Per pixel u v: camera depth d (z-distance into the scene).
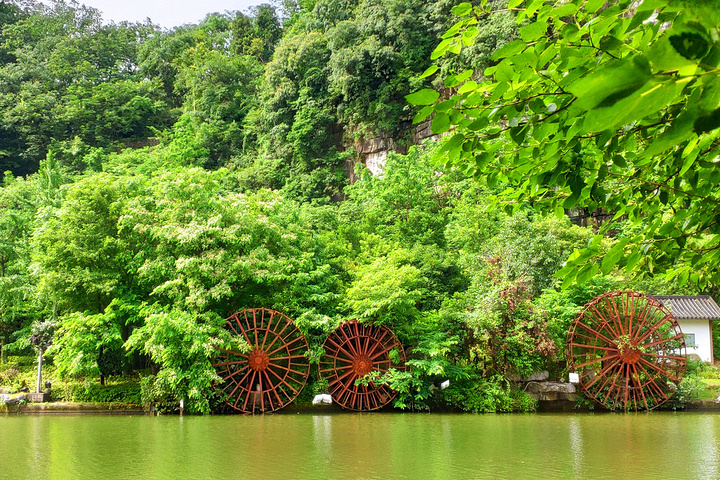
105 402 24.80
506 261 28.12
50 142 67.00
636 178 3.78
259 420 21.39
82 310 26.89
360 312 26.09
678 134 1.63
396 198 37.53
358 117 56.03
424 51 55.25
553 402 25.45
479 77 44.94
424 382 25.30
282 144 58.97
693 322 30.81
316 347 25.72
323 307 27.70
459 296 27.86
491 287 26.81
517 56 2.45
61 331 24.27
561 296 26.83
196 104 72.81
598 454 13.42
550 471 11.41
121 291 26.08
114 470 11.55
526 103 2.80
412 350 25.42
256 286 27.17
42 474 11.20
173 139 66.31
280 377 25.08
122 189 27.39
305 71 61.59
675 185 3.47
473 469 11.61
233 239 25.52
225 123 70.12
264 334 26.30
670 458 12.86
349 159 56.91
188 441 15.62
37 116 66.38
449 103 2.73
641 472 11.29
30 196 41.91
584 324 26.84
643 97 1.42
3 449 14.22
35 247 27.30
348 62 55.25
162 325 22.56
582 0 2.35
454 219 38.88
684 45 1.40
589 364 26.11
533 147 3.50
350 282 29.38
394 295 24.78
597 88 1.40
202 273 24.75
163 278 26.03
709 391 26.73
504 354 25.55
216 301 25.39
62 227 26.09
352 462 12.42
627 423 20.05
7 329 35.16
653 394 25.70
